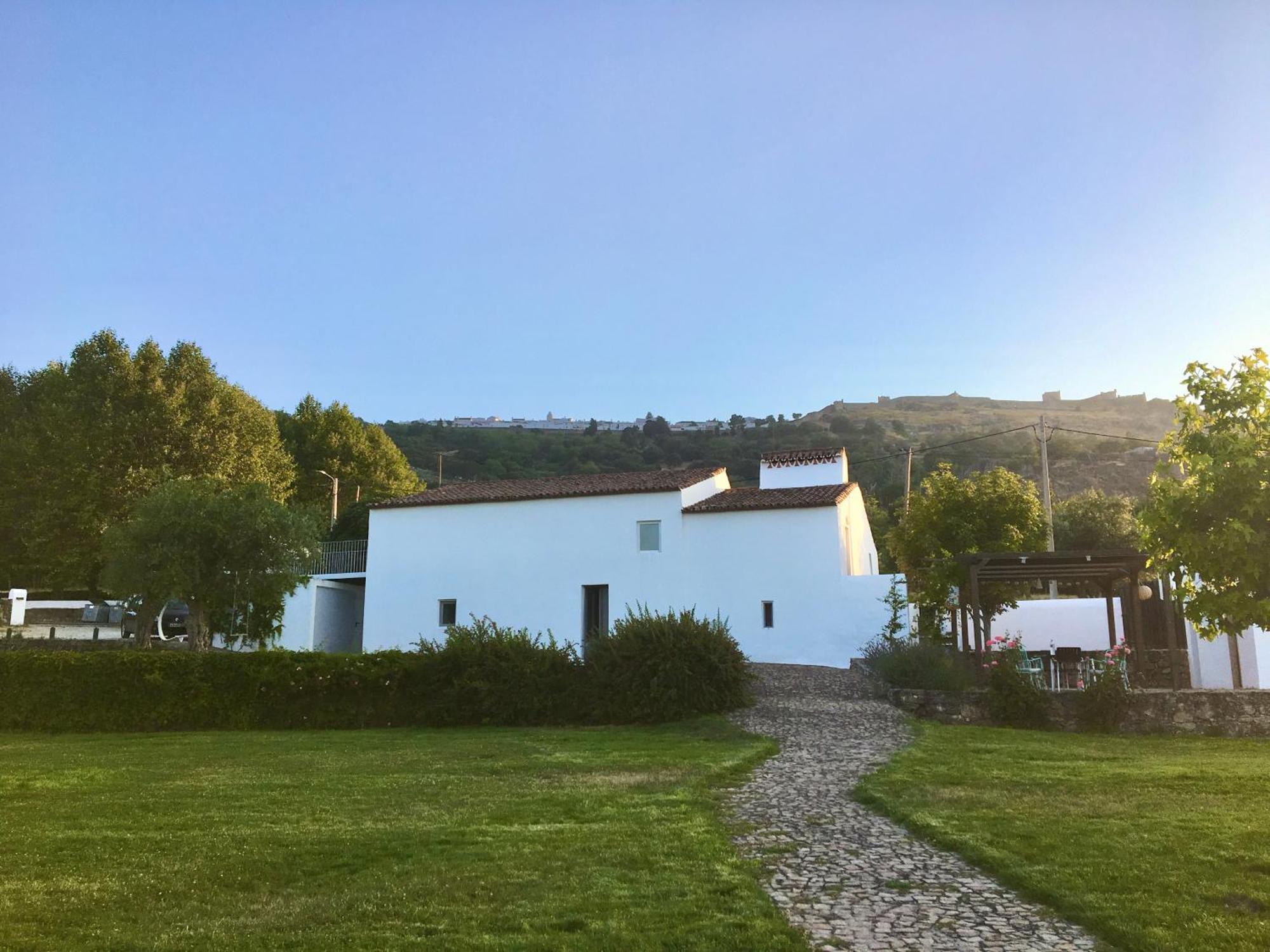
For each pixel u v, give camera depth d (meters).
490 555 30.08
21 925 6.12
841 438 95.44
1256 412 9.32
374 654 19.67
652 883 6.92
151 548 25.25
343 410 55.69
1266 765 12.41
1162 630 27.16
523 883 6.96
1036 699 17.39
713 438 97.56
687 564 27.89
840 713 17.59
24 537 37.91
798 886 6.95
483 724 18.66
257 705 19.05
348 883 7.11
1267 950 5.36
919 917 6.23
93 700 18.91
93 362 38.50
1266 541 8.70
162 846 8.23
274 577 26.61
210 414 39.66
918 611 27.31
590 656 19.14
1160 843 7.69
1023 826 8.50
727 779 11.66
